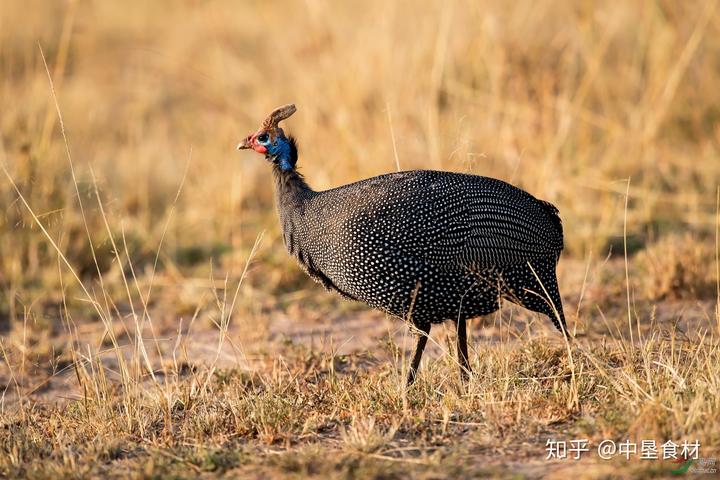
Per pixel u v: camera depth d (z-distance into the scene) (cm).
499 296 1431
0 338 1652
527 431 1241
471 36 2728
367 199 1401
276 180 1488
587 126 2588
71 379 1659
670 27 2706
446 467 1130
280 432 1289
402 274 1395
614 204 2272
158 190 2672
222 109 3188
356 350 1712
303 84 2728
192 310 2003
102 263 2194
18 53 3269
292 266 2139
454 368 1461
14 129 2283
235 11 4028
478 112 2505
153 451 1248
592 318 1777
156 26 4059
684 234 2195
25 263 2144
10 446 1302
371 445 1191
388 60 2612
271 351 1733
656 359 1461
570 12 2795
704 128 2675
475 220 1395
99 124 3116
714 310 1783
